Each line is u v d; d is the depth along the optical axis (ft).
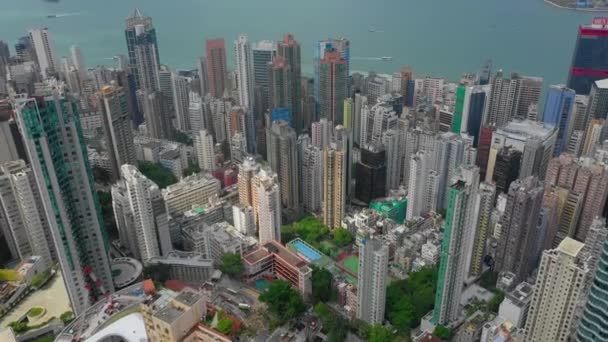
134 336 526.16
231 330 539.29
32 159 654.94
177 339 483.51
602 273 561.02
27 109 635.25
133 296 614.75
